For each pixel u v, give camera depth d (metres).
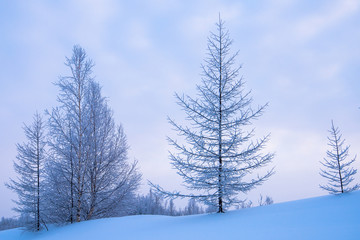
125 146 15.30
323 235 4.19
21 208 12.48
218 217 7.62
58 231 11.00
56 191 13.03
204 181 8.63
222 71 9.44
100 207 14.16
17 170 12.75
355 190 8.69
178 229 6.70
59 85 14.20
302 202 7.83
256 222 6.00
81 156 13.80
